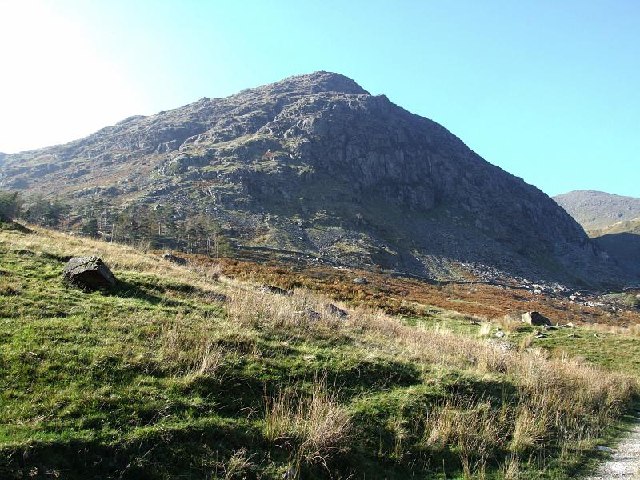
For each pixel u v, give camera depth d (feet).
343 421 29.22
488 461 31.12
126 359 31.09
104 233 376.89
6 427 22.39
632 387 56.95
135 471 22.21
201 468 23.52
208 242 374.22
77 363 29.58
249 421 28.22
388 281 262.67
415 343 52.03
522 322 107.55
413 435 31.55
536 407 40.06
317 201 625.82
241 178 614.75
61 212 445.37
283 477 24.43
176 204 543.80
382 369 39.65
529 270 610.24
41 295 42.88
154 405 26.66
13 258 55.98
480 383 41.50
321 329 48.55
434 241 629.51
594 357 77.71
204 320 43.47
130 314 41.47
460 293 268.21
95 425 24.12
